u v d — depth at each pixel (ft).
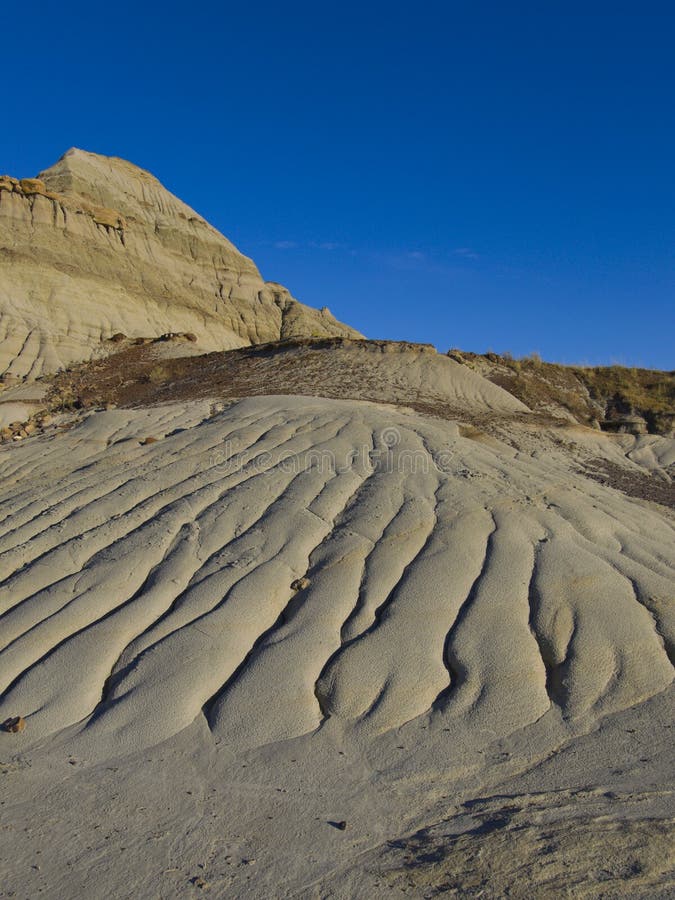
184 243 176.14
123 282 155.22
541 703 23.03
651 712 22.25
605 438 64.59
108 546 32.58
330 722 22.71
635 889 14.75
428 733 22.13
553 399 88.02
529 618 26.27
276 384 78.07
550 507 33.91
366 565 29.43
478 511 32.60
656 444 64.34
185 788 20.39
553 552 29.50
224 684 24.47
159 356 113.91
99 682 25.00
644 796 18.33
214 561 30.50
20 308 128.47
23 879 17.19
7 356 118.93
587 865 15.56
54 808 19.76
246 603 27.48
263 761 21.34
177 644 25.75
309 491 35.40
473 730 22.15
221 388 80.07
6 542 34.19
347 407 52.95
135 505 36.42
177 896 16.40
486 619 26.04
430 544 30.30
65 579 30.37
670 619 25.75
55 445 50.52
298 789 20.15
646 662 24.02
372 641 25.34
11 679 25.50
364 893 15.96
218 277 180.24
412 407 66.23
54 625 27.55
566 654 24.62
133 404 76.02
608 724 22.02
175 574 29.86
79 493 38.55
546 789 19.45
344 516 33.30
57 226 146.92
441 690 23.79
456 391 77.66
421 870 16.34
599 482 49.96
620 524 33.60
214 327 171.53
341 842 17.98
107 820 19.21
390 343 87.51
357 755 21.43
